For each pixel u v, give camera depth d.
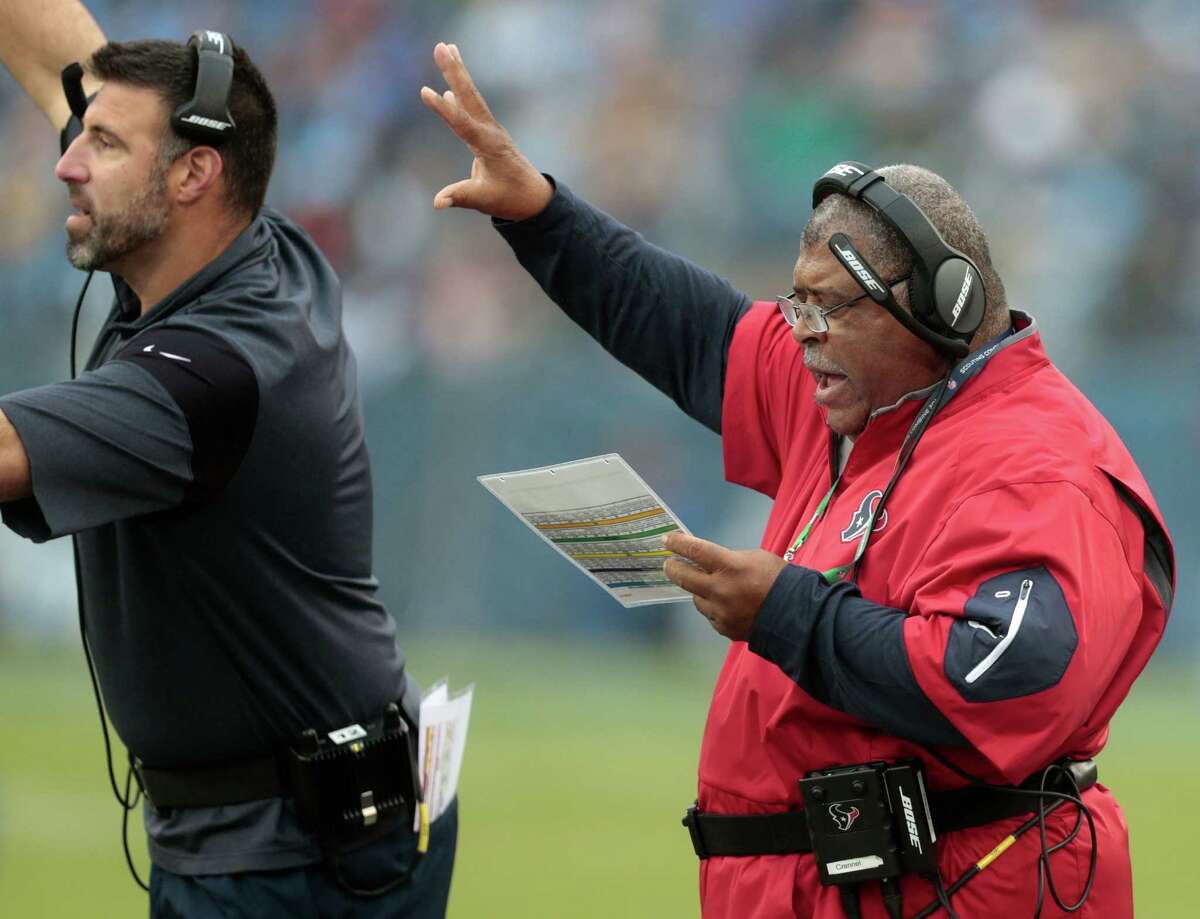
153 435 10.70
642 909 21.88
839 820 9.68
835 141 50.34
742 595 9.62
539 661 41.00
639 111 51.25
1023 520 9.34
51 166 50.56
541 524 10.67
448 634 43.34
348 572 12.05
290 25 54.84
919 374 10.06
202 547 11.30
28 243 48.97
